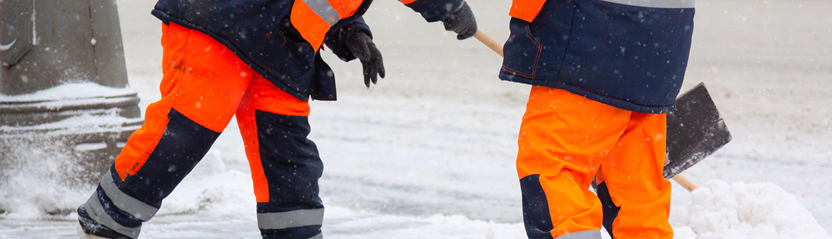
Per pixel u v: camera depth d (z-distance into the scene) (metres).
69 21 9.44
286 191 6.17
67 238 7.39
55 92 9.41
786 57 36.47
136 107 10.13
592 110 5.61
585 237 5.42
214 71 5.75
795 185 13.67
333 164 16.08
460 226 9.52
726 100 25.02
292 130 6.14
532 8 5.54
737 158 16.27
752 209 7.74
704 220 7.82
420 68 35.56
